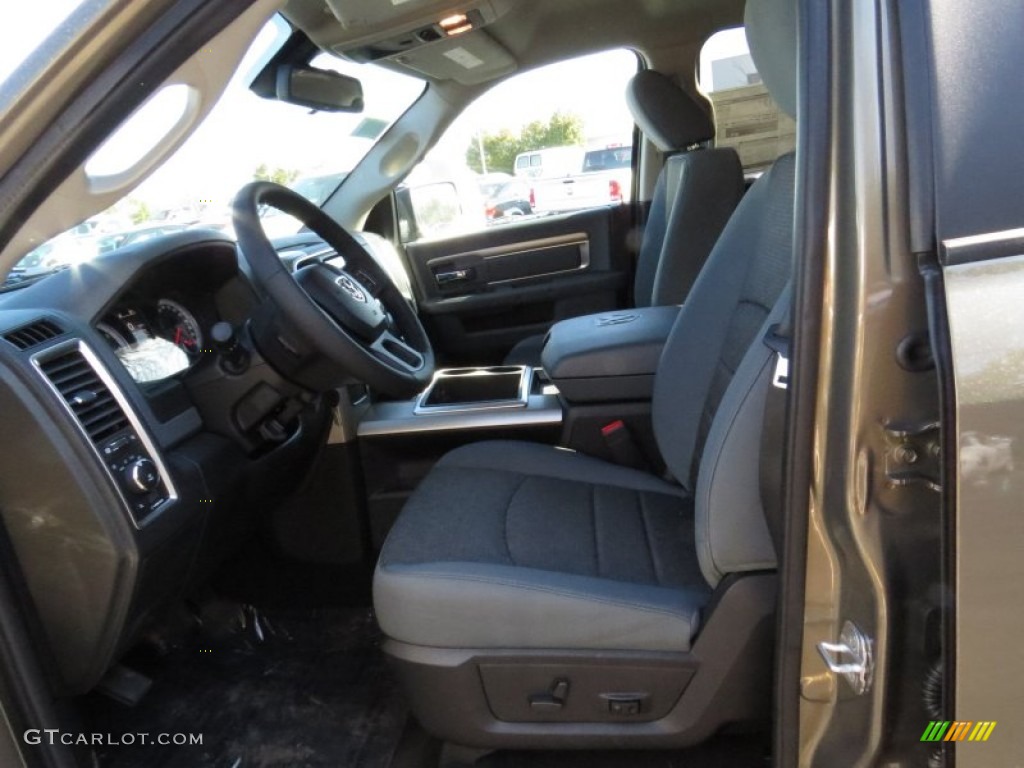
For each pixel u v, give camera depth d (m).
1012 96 0.85
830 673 1.02
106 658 1.45
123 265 1.60
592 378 2.17
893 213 0.87
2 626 1.15
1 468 1.27
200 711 1.85
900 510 0.94
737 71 3.23
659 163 3.37
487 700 1.36
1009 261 0.84
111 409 1.41
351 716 1.82
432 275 3.39
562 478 1.90
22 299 1.51
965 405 0.83
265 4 1.00
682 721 1.33
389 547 1.48
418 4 2.25
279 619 2.19
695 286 1.92
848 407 0.92
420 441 2.22
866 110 0.87
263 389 1.77
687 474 1.78
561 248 3.38
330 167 3.06
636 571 1.46
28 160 0.98
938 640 0.93
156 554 1.43
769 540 1.25
